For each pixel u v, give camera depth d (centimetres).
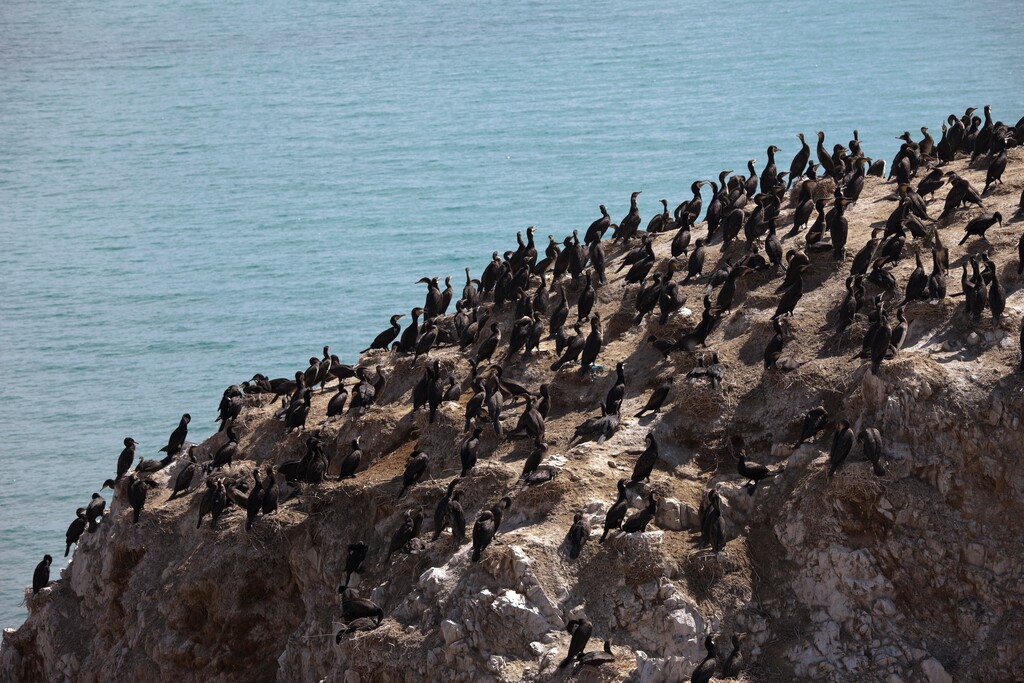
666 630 5631
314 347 19738
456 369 7844
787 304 6881
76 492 13988
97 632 7762
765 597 5816
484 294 8694
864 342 6362
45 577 8206
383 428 7619
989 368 6169
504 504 6144
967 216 7550
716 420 6556
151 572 7544
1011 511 5872
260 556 7088
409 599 6112
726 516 6050
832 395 6462
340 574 6894
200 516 7281
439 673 5794
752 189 8788
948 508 5894
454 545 6294
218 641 7069
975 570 5778
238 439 8169
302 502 7219
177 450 8294
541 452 6375
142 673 7219
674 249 7900
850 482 5881
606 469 6325
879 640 5628
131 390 17900
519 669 5631
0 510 13500
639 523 5856
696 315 7338
